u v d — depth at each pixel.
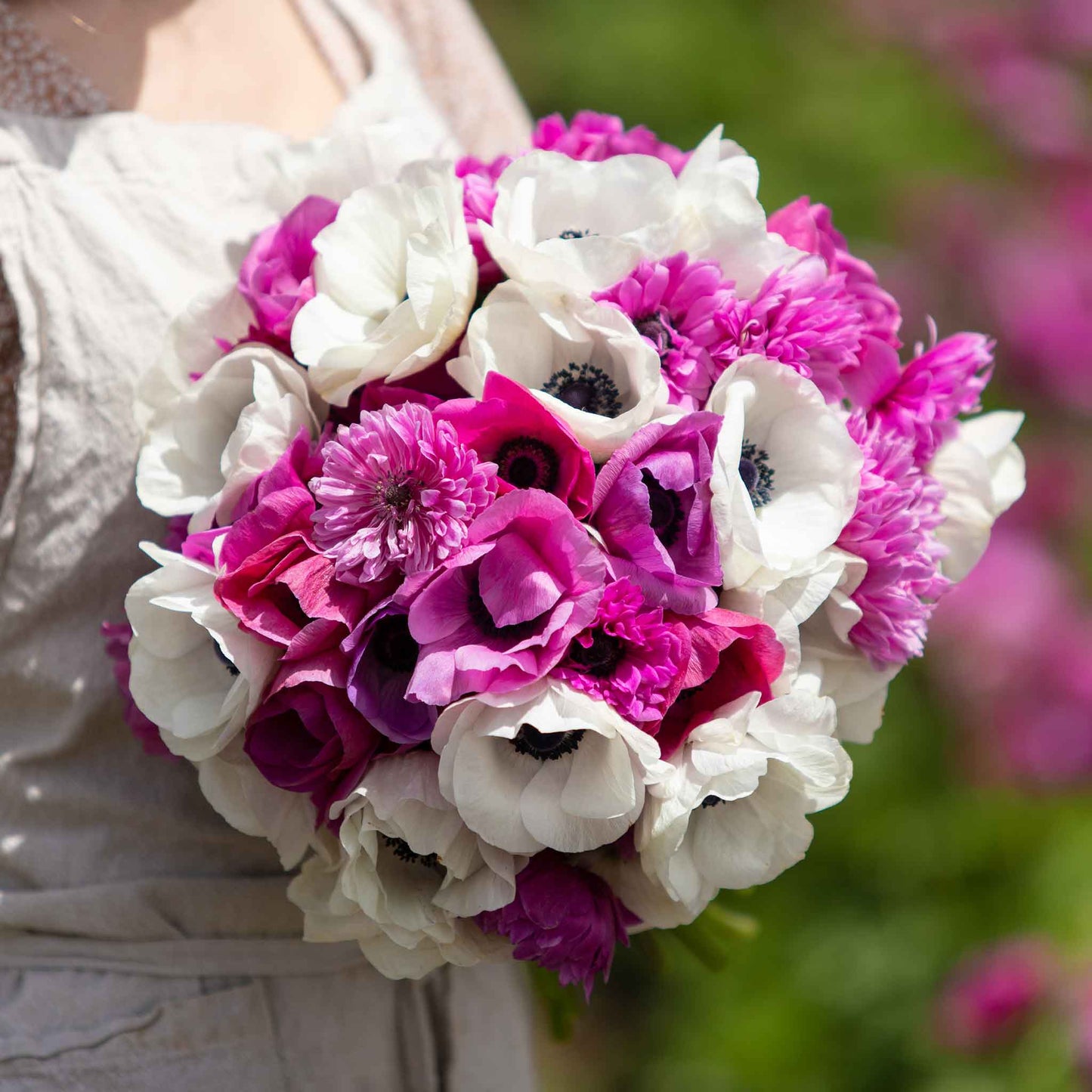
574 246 1.02
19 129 1.16
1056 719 2.72
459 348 1.05
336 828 1.05
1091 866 2.62
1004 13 3.35
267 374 1.02
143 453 1.09
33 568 1.17
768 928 2.89
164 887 1.21
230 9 1.32
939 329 3.04
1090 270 3.00
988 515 1.17
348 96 1.37
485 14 3.92
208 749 1.05
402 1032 1.35
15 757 1.20
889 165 3.24
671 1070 2.88
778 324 1.04
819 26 3.58
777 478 1.04
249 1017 1.23
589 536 0.94
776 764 1.04
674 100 3.54
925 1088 2.52
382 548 0.95
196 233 1.18
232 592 0.96
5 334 1.15
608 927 1.07
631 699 0.94
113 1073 1.19
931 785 2.82
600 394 1.04
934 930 2.72
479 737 0.95
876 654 1.09
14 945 1.21
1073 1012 2.42
